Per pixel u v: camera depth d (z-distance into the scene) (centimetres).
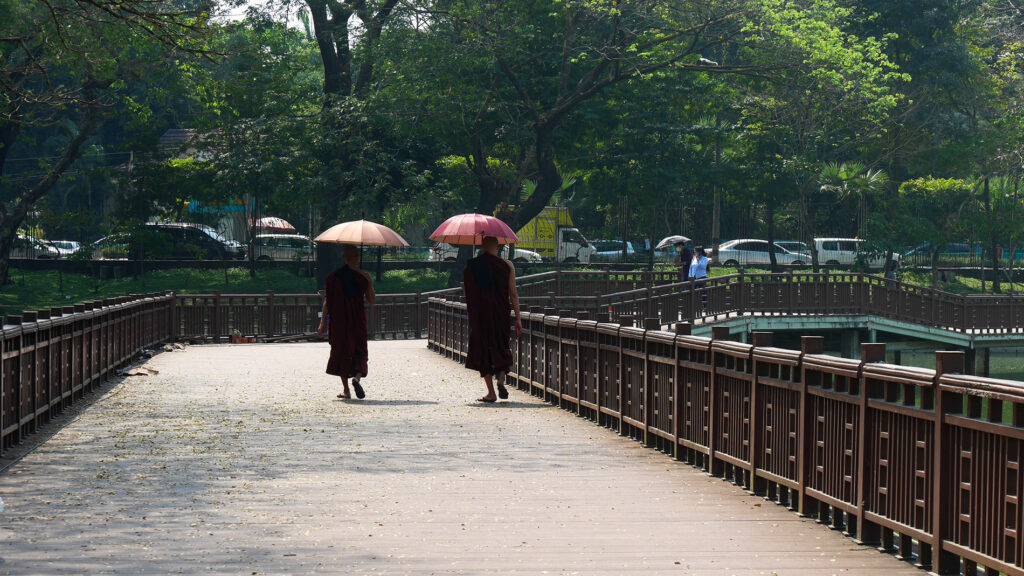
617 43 4703
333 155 4941
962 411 666
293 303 3441
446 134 4912
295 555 717
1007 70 6406
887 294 3928
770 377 955
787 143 5734
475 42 4441
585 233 7319
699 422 1132
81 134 4944
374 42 4612
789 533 823
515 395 1873
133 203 5412
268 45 5119
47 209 5734
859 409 792
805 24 4634
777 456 941
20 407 1237
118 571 667
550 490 993
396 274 5659
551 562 707
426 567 686
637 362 1338
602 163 5484
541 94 4928
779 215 7725
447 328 2717
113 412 1547
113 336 2075
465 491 980
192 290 5075
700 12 4534
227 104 5275
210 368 2280
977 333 4091
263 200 5338
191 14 2098
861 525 783
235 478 1028
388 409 1625
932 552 688
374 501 924
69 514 852
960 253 6900
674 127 5250
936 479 676
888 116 5500
